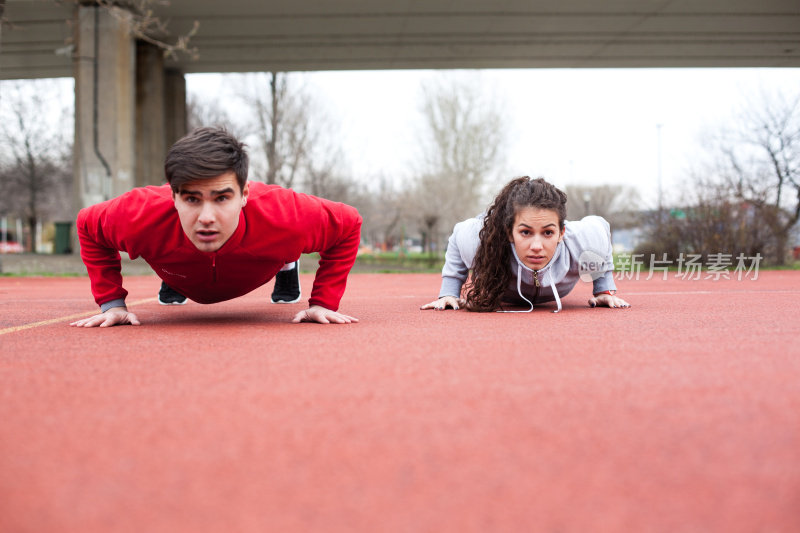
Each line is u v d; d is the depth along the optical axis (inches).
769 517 35.6
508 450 46.4
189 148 107.3
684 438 49.1
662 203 593.0
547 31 730.2
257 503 37.8
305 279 402.3
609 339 103.3
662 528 34.3
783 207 611.2
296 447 47.4
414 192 929.5
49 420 55.6
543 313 154.3
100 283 134.2
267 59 824.9
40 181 1364.4
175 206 116.3
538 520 35.2
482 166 1007.6
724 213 576.4
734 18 696.4
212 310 174.2
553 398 61.7
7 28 732.7
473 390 65.2
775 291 260.2
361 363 81.0
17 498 38.9
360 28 718.5
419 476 41.6
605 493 38.9
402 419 54.6
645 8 666.8
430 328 121.2
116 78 622.2
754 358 84.1
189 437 50.2
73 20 623.5
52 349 96.3
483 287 158.4
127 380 71.8
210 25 708.7
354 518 35.6
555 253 155.9
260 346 97.4
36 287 336.8
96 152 619.5
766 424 52.9
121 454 46.4
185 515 36.3
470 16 685.9
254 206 119.6
